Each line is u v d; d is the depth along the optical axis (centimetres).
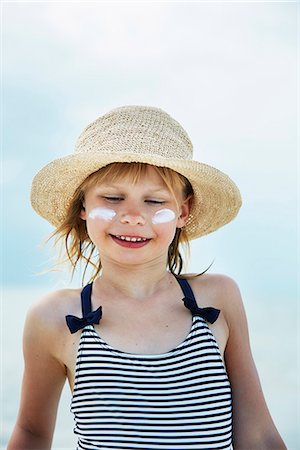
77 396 97
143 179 99
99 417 95
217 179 106
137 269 102
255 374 107
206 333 100
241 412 106
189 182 108
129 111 107
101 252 103
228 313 106
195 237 116
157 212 100
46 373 104
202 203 111
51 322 103
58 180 107
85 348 98
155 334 99
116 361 97
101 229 99
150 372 96
